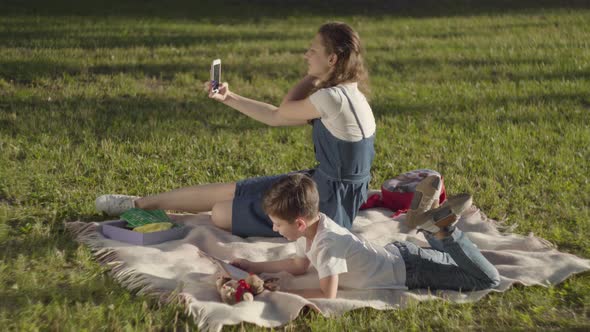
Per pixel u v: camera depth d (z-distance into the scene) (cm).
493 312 394
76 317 364
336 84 462
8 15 1382
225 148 680
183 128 734
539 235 509
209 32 1350
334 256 395
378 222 518
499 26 1494
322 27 466
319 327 367
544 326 379
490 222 530
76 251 450
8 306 375
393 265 411
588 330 375
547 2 1872
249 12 1691
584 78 981
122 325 363
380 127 768
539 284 422
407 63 1105
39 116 736
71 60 998
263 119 498
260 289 397
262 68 1041
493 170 635
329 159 463
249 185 488
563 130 761
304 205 390
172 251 453
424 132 761
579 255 479
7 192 539
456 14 1722
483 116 812
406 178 566
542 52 1160
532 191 589
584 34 1346
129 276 415
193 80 945
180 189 513
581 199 573
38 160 613
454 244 397
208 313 370
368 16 1692
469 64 1094
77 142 677
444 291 412
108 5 1633
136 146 668
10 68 923
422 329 376
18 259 427
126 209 515
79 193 550
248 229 484
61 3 1599
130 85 895
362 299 401
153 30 1329
